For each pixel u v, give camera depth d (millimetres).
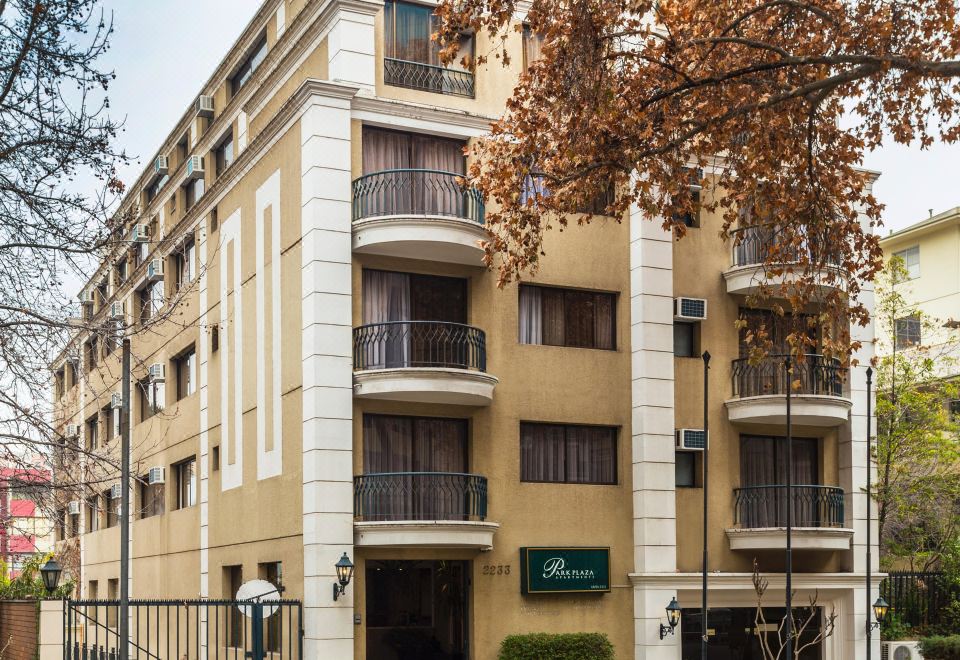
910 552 31141
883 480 29469
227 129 28141
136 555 33219
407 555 21234
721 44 18484
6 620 25297
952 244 40344
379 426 21875
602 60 17016
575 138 17438
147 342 33375
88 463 16828
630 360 24031
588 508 23141
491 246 19188
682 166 18969
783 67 18000
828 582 24609
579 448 23516
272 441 22969
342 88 21781
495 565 22000
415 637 21406
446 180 22422
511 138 22312
